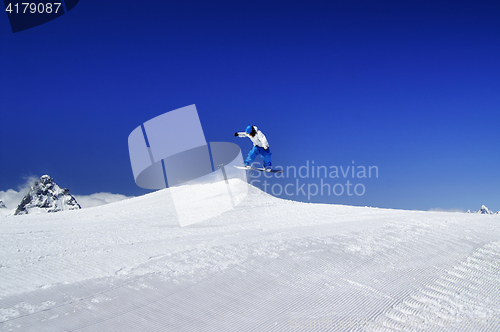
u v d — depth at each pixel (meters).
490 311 4.40
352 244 7.12
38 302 4.33
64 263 6.16
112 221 13.46
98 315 4.00
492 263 6.46
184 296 4.55
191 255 6.31
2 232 11.11
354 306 4.41
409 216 11.53
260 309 4.26
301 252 6.47
